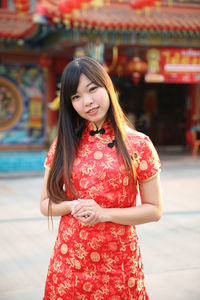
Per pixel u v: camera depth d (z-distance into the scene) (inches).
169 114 705.6
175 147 680.4
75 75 63.4
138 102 698.8
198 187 342.6
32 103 553.0
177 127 701.3
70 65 64.5
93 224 61.6
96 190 63.6
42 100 555.2
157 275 144.2
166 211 252.4
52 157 69.4
